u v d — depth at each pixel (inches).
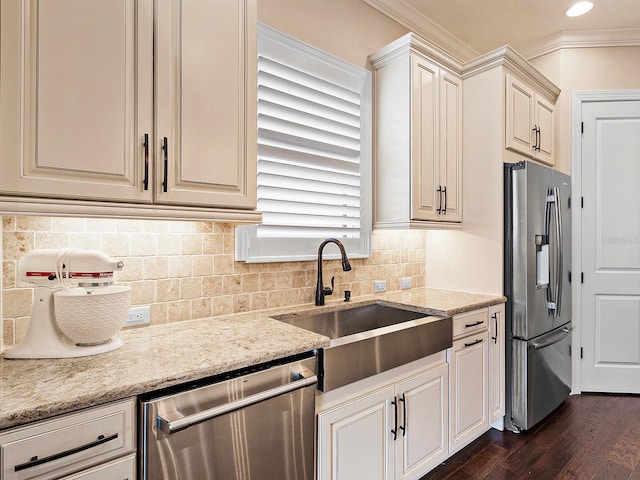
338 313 87.7
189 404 44.3
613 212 126.0
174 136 53.6
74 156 45.5
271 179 80.7
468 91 108.7
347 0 97.9
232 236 76.0
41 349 48.5
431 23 118.3
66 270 49.4
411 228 93.0
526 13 114.4
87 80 46.4
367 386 66.2
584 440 96.2
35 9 43.1
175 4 53.8
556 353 110.4
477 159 106.7
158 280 66.6
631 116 125.2
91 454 38.3
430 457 78.5
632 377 125.1
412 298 98.0
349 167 95.0
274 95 80.5
